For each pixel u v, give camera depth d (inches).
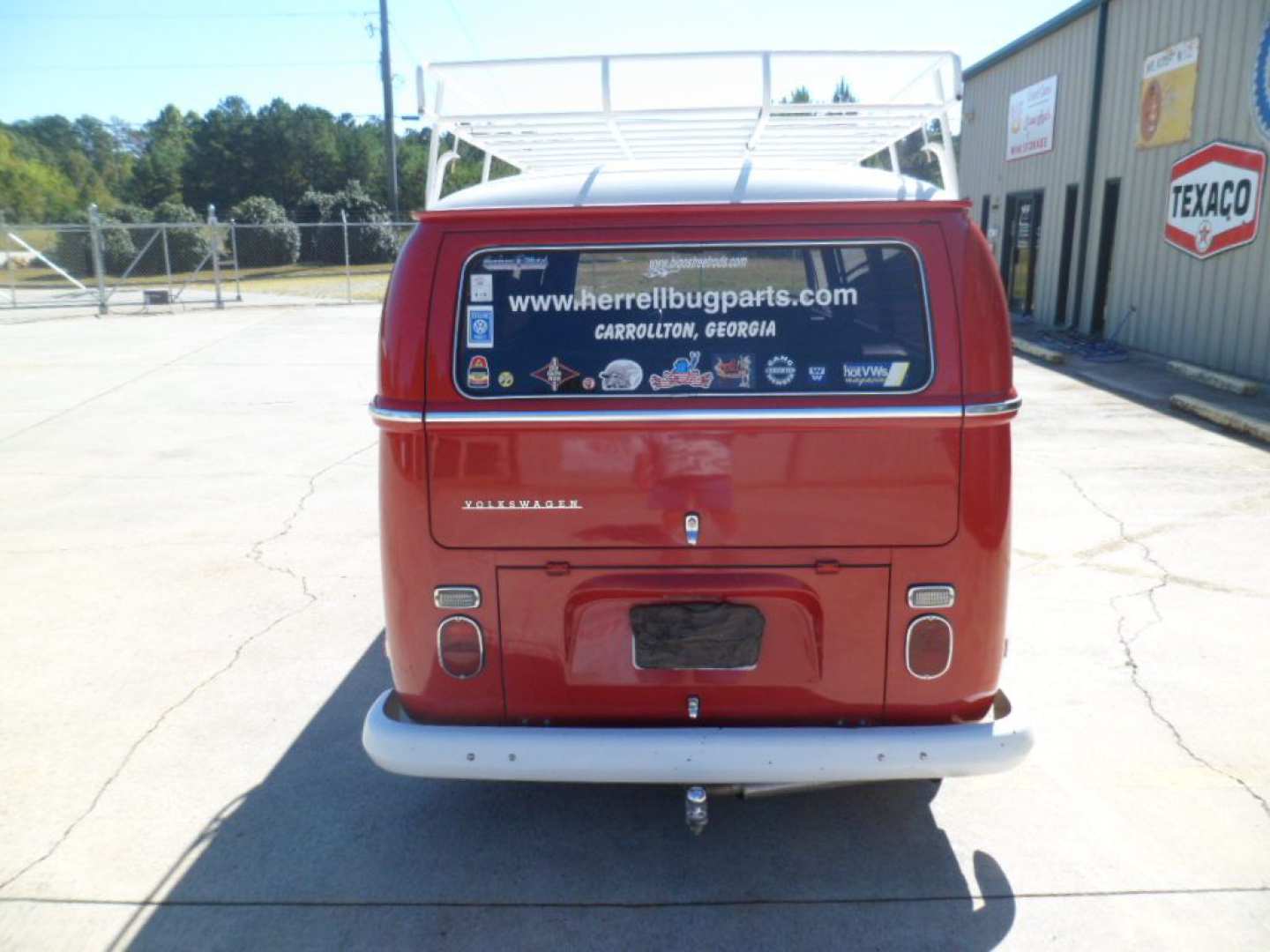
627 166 139.7
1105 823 145.6
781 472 118.5
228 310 936.9
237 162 2431.1
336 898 132.3
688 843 143.9
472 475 120.0
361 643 210.8
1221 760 161.5
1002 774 159.0
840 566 120.0
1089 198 650.2
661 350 119.2
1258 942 121.4
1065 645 203.6
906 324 117.6
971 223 119.0
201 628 218.7
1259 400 436.8
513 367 119.4
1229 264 496.1
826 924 126.3
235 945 123.5
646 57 125.0
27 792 156.6
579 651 123.1
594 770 120.3
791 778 119.4
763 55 124.4
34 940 124.1
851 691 123.0
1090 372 527.2
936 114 133.8
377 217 1749.5
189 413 456.8
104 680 194.9
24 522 295.4
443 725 125.3
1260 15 466.6
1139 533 271.3
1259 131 468.4
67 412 458.9
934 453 118.0
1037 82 735.1
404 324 119.2
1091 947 121.2
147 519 297.6
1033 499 303.1
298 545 273.7
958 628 121.2
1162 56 555.8
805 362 118.6
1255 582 236.4
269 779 160.9
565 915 128.6
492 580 121.9
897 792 155.6
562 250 118.6
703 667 122.3
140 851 142.3
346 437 406.6
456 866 138.9
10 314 911.0
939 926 125.4
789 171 128.6
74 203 3043.8
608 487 119.4
